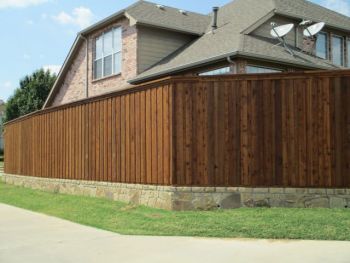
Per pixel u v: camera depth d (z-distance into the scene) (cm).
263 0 2022
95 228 1006
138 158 1212
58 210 1275
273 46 1688
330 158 1022
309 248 766
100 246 823
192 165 1084
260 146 1055
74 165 1515
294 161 1038
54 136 1656
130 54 2052
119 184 1286
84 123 1461
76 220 1114
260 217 958
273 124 1052
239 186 1059
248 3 2119
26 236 929
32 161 1856
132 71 2036
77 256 757
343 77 1027
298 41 1891
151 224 980
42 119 1761
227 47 1611
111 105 1330
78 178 1491
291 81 1048
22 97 4812
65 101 2566
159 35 2067
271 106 1055
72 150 1528
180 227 935
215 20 2014
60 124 1614
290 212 983
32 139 1859
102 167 1366
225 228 907
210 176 1073
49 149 1697
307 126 1036
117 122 1300
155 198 1146
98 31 2283
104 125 1359
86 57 2367
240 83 1072
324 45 2008
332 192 1016
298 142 1038
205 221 962
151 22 1994
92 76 2322
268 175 1048
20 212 1284
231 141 1070
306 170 1031
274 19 1841
